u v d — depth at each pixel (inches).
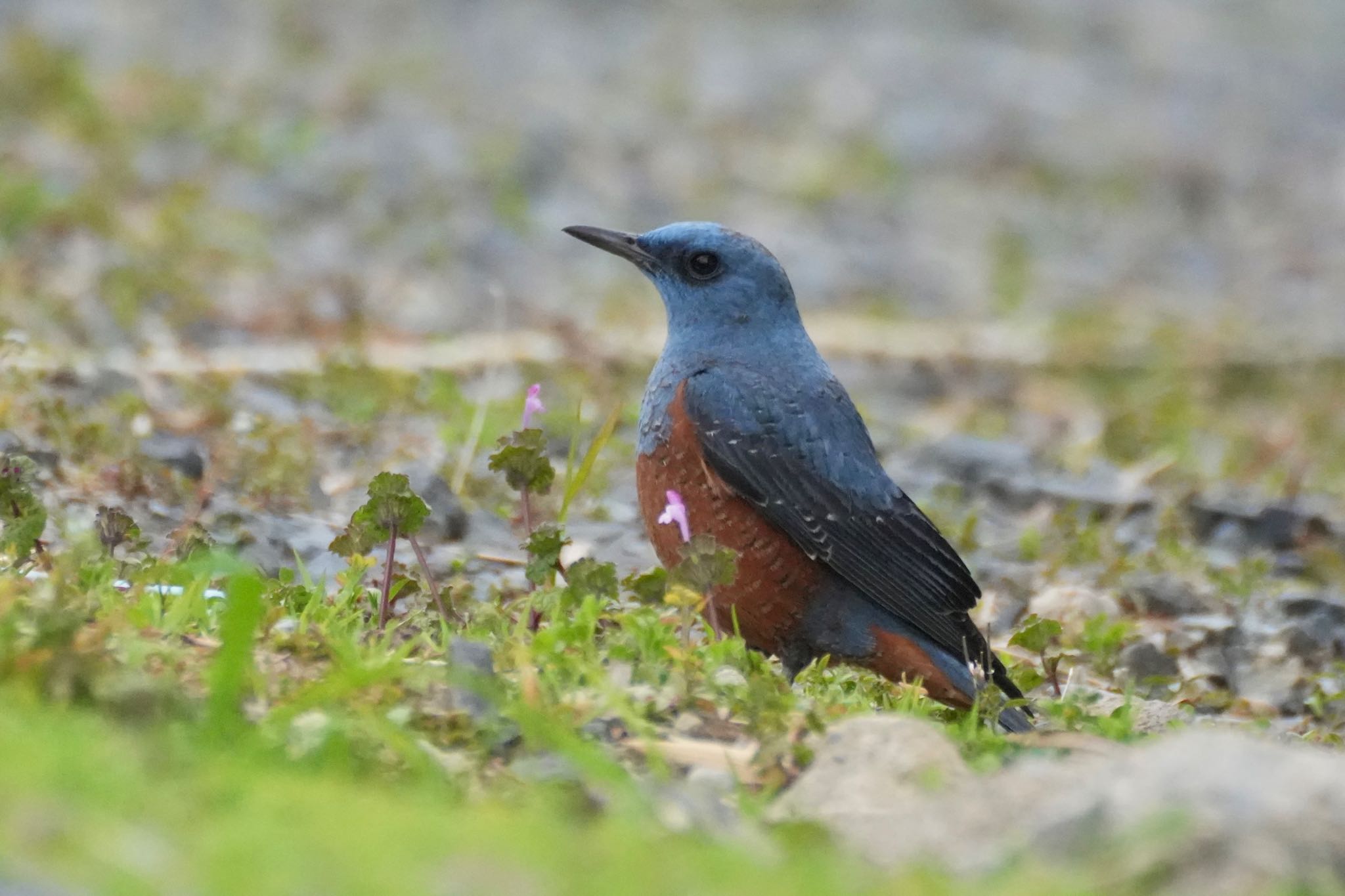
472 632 321.7
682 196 1219.9
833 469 382.9
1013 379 887.1
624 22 1835.6
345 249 960.3
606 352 773.3
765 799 261.3
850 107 1562.5
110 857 190.4
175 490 470.3
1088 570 533.0
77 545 303.9
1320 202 1480.1
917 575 382.9
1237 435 783.7
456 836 210.4
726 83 1600.6
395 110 1314.0
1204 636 458.9
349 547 340.5
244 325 732.7
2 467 332.8
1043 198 1395.2
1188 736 229.9
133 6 1531.7
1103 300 1117.7
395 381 666.2
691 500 383.2
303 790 223.0
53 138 1021.2
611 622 351.3
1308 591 525.3
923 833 230.8
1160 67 1934.1
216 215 938.7
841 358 882.1
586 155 1283.2
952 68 1791.3
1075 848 216.7
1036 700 357.1
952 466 666.8
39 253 778.8
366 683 258.8
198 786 216.8
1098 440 739.4
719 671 293.6
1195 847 206.7
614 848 213.5
